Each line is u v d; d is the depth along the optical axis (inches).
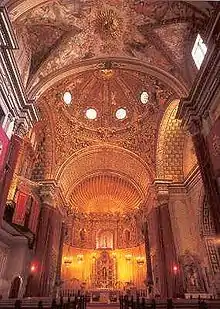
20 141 415.8
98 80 696.4
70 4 434.6
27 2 381.7
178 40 467.5
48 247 617.3
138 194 863.1
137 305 207.0
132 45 520.7
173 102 617.6
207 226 589.9
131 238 861.2
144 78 627.5
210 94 377.4
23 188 577.3
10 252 602.5
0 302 223.6
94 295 735.1
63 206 786.8
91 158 797.9
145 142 730.2
